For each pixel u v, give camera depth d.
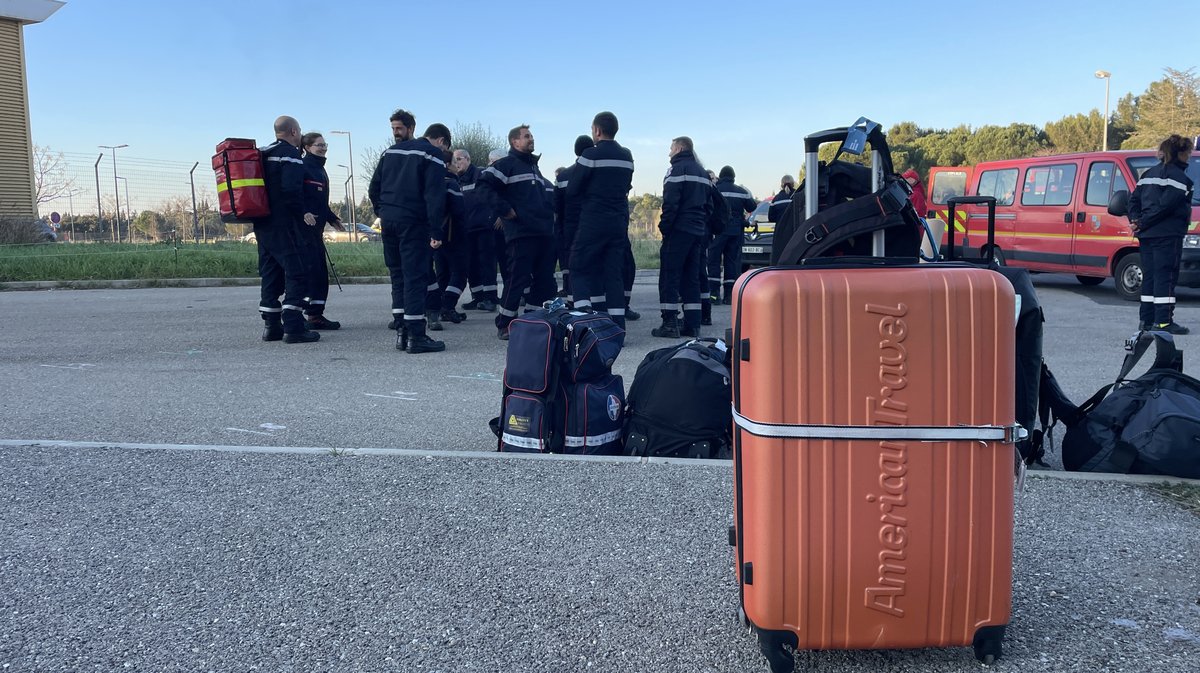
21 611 2.87
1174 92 48.78
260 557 3.28
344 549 3.35
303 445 4.99
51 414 5.68
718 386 4.49
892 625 2.38
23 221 23.92
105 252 20.45
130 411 5.78
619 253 8.26
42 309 11.93
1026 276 3.97
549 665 2.55
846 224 2.74
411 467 4.27
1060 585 3.00
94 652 2.62
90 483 4.07
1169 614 2.79
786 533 2.35
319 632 2.74
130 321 10.51
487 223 11.21
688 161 8.79
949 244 3.52
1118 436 4.14
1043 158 13.90
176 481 4.10
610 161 7.93
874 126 2.80
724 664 2.55
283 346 8.52
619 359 7.72
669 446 4.48
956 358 2.30
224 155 8.28
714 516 3.64
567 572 3.15
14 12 26.53
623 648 2.64
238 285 16.92
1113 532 3.44
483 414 5.73
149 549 3.35
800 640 2.40
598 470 4.20
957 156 61.47
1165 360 4.38
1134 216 8.80
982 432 2.32
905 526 2.34
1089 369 7.09
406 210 7.82
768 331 2.30
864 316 2.29
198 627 2.77
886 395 2.31
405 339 8.20
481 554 3.30
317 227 9.49
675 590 3.01
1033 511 3.65
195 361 7.67
